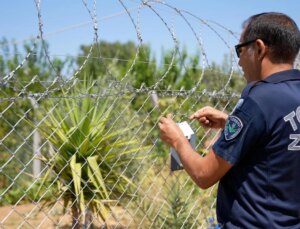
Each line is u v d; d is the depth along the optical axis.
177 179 3.67
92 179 3.16
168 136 2.10
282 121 1.78
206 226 3.72
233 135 1.79
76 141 3.28
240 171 1.86
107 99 3.33
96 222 3.57
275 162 1.79
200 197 3.91
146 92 2.91
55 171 3.35
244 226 1.85
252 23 1.94
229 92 3.56
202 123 2.66
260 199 1.82
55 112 3.29
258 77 1.94
